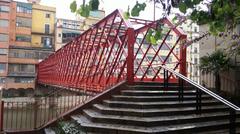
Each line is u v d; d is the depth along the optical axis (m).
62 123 8.79
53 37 58.12
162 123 8.00
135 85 11.20
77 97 16.42
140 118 8.24
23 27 54.44
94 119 8.77
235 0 3.33
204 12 3.59
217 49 12.12
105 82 13.66
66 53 22.73
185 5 3.20
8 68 52.47
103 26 14.67
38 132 10.17
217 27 3.70
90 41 16.66
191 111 9.09
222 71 12.12
